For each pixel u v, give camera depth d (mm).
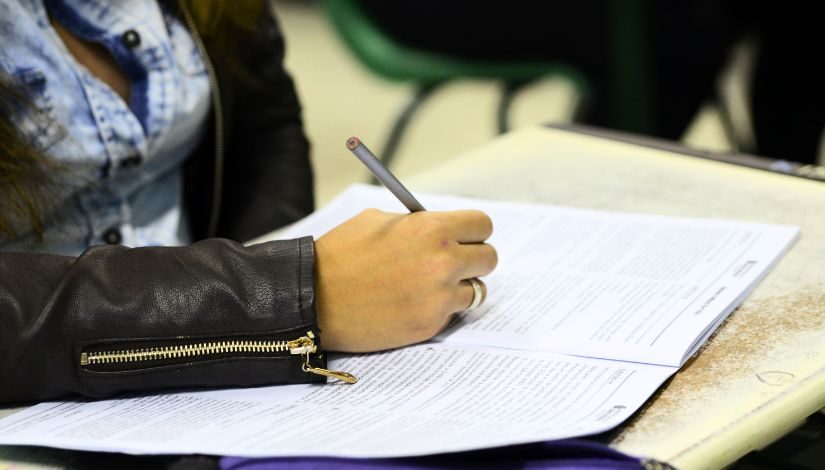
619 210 2326
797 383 1586
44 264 1831
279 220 2902
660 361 1671
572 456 1445
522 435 1448
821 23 4359
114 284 1786
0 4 2234
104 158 2393
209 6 2570
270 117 3012
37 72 2281
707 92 4992
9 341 1744
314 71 8414
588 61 4855
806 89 4527
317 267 1868
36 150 2264
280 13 9594
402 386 1703
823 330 1743
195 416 1655
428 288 1823
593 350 1737
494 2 4469
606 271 2035
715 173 2469
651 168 2543
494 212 2355
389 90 7973
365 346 1844
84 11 2439
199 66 2619
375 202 2457
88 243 2469
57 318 1751
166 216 2662
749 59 5277
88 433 1606
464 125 7250
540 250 2164
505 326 1874
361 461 1456
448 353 1810
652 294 1909
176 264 1818
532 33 4594
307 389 1738
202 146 2795
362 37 4461
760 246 2055
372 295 1832
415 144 7039
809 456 1812
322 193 6359
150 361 1749
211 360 1749
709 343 1749
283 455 1462
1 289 1777
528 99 7461
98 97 2396
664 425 1513
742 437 1475
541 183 2520
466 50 4500
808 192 2316
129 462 1611
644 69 4863
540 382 1659
